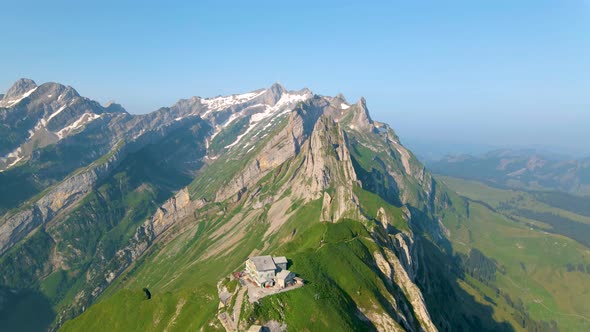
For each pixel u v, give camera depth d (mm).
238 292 166375
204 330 160500
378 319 174500
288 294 161625
